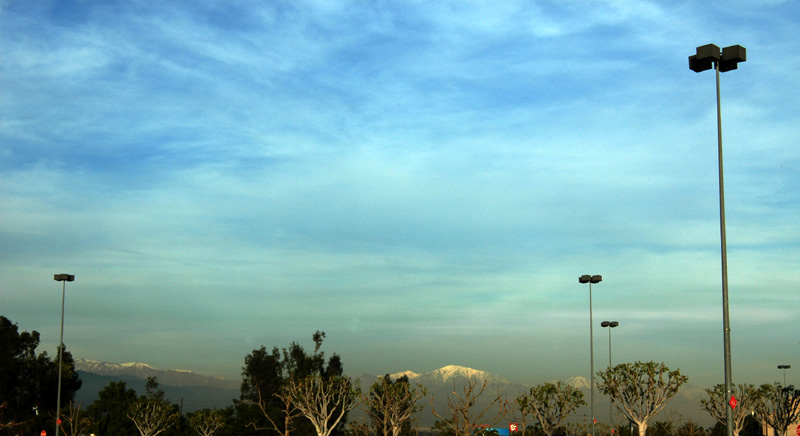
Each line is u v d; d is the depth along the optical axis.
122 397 73.12
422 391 53.16
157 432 69.88
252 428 72.50
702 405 61.31
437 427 38.00
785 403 58.16
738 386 59.31
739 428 58.97
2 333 73.38
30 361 74.00
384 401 51.69
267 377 81.75
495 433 36.62
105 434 70.31
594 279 49.25
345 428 72.06
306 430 72.75
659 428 75.88
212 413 70.94
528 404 53.88
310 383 55.53
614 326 57.72
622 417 69.94
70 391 78.81
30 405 72.19
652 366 49.75
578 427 67.25
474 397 28.36
